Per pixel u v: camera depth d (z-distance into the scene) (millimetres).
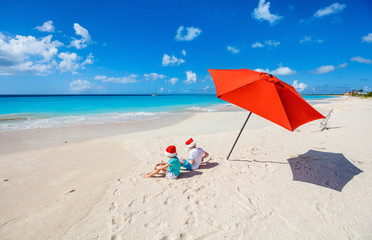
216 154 5617
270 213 3004
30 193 3803
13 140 7906
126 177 4367
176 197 3484
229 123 11820
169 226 2771
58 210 3221
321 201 3240
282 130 8484
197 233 2635
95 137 8539
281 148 5898
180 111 20078
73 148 6699
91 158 5672
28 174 4648
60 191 3857
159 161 5312
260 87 3582
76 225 2854
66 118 14266
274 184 3812
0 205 3412
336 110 15766
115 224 2846
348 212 2961
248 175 4227
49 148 6812
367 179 3836
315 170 4293
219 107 25797
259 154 5461
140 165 5059
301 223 2777
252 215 2967
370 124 8492
